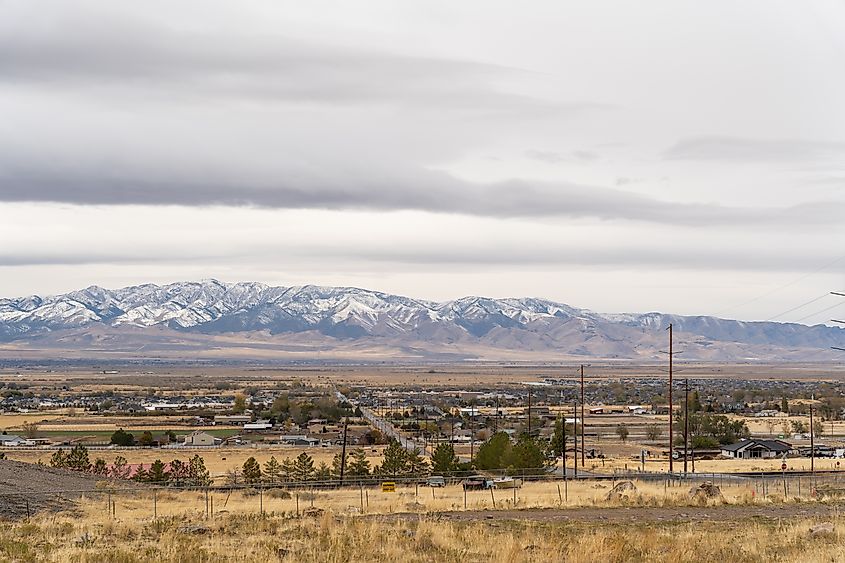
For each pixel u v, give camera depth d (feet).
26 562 127.03
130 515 202.18
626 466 458.09
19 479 253.24
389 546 140.05
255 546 142.82
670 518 198.49
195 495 264.31
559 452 497.05
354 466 418.51
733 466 472.03
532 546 140.56
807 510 215.92
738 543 148.97
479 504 231.09
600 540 140.97
